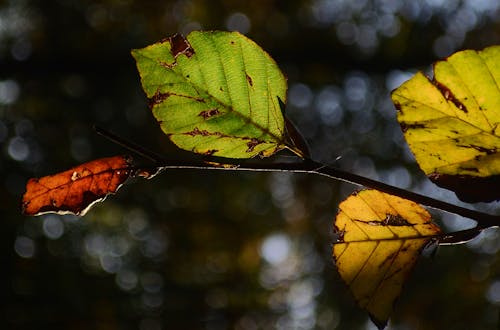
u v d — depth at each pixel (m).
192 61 0.74
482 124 0.72
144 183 7.61
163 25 7.75
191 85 0.74
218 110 0.74
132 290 7.08
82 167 0.77
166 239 7.68
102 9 7.55
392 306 0.76
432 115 0.73
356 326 7.02
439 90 0.73
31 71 7.48
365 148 7.95
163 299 7.18
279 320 7.47
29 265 6.58
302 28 8.22
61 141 7.59
